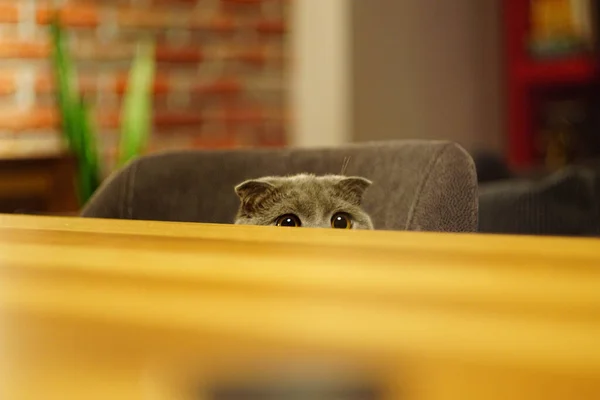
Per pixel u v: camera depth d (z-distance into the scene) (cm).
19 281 34
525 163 409
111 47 335
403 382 20
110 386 21
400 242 42
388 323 26
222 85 356
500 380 20
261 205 102
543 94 414
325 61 371
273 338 25
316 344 24
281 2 365
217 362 22
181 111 349
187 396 19
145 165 104
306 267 35
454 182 88
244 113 361
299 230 48
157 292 31
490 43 429
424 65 404
